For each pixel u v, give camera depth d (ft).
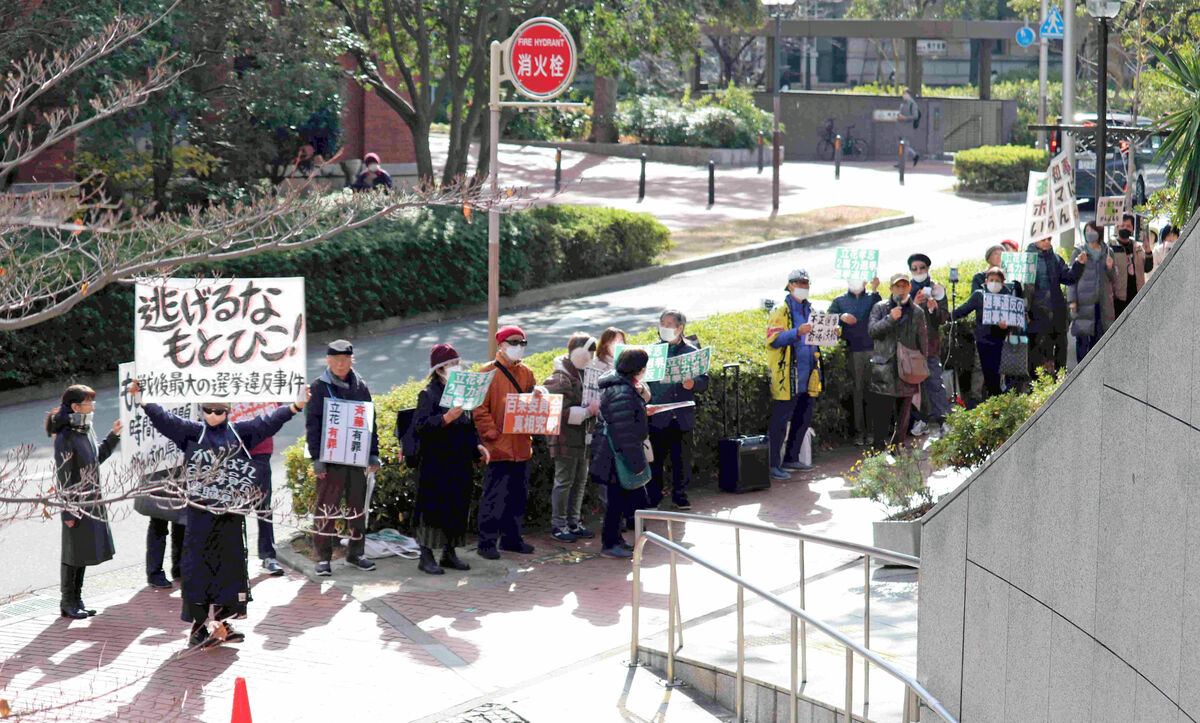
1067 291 54.39
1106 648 15.99
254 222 26.58
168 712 26.09
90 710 26.00
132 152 67.72
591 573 35.32
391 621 31.40
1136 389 15.34
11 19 56.54
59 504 20.76
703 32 166.81
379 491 37.32
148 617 31.76
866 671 24.58
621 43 100.07
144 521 39.68
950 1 213.25
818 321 43.34
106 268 23.07
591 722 26.14
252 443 31.12
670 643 28.66
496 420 35.65
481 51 84.99
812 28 164.66
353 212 29.19
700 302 75.00
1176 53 38.45
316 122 84.64
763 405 46.37
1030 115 165.78
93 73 57.88
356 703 26.76
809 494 42.47
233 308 29.73
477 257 73.77
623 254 83.61
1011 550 18.57
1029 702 18.02
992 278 48.47
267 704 26.71
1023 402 35.14
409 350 63.98
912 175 134.92
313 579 34.27
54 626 31.01
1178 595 14.40
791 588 33.37
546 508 40.01
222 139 76.13
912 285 48.32
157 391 29.58
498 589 33.94
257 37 71.72
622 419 35.60
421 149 87.66
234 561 29.43
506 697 27.25
